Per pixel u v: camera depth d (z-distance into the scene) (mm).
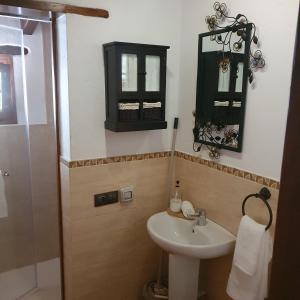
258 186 1551
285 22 1354
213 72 1766
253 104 1545
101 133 1862
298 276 572
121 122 1726
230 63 1644
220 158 1783
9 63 2146
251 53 1526
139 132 1992
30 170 2336
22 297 2195
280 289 608
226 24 1662
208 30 1787
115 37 1806
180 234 1934
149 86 1803
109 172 1927
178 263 1829
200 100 1882
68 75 1705
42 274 2402
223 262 1865
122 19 1809
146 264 2209
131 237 2098
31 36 2188
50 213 2459
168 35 1979
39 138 2326
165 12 1943
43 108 2305
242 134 1612
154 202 2141
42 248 2486
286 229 583
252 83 1537
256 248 1447
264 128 1499
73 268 1928
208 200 1891
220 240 1688
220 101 1731
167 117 2076
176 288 1873
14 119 2221
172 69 2033
